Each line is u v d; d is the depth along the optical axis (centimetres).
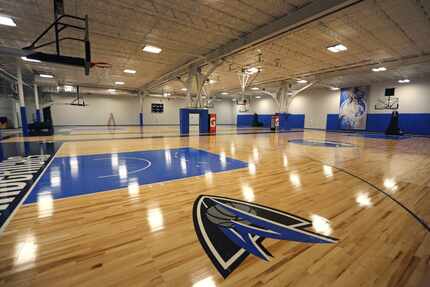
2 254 171
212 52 874
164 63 1083
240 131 1659
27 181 368
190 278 147
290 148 790
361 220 236
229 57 920
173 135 1231
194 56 943
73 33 682
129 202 280
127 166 484
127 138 1060
